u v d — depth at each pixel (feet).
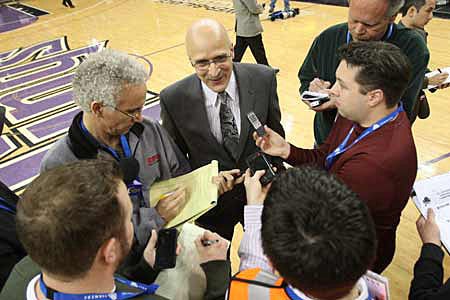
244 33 16.46
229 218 6.49
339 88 4.19
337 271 2.28
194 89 5.52
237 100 5.68
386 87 3.88
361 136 4.22
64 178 2.54
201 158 5.95
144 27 26.73
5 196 3.86
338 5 26.63
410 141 4.05
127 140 4.83
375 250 2.42
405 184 4.06
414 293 3.86
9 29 29.30
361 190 3.97
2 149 13.07
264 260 3.47
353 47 4.08
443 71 8.05
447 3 23.70
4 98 17.11
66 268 2.44
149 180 5.08
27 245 2.43
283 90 15.61
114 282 2.98
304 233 2.33
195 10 29.73
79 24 29.09
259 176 4.54
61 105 16.01
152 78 18.16
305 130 12.85
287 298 2.64
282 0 29.32
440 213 4.49
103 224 2.47
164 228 4.34
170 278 4.25
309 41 20.88
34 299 2.60
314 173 2.68
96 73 4.01
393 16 5.23
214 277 4.35
